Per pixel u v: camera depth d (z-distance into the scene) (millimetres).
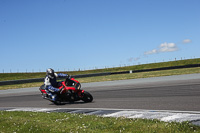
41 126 5473
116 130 4734
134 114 6758
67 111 8289
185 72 25312
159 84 15133
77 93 10086
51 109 8992
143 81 18938
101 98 11328
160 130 4492
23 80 31844
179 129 4500
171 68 38906
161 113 6555
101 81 24219
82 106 9219
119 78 25641
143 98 10141
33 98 13914
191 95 9766
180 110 6941
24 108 9875
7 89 24812
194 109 6945
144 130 4562
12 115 7566
